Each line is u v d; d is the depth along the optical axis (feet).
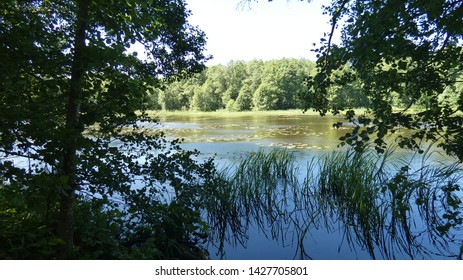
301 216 16.34
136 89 8.04
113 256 9.57
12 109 6.82
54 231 9.78
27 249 8.71
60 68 7.64
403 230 14.33
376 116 8.72
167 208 10.61
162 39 15.40
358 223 15.08
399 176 12.52
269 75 175.42
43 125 6.72
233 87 219.82
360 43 8.14
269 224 15.62
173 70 16.60
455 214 11.82
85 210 11.25
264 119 84.89
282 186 20.13
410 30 8.37
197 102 193.57
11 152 7.05
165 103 191.11
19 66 7.08
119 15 8.18
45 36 7.70
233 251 13.24
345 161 19.31
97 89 8.12
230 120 84.02
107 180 8.65
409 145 8.81
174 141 10.65
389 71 9.90
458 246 13.02
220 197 12.28
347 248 13.32
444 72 10.46
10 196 5.99
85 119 8.02
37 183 6.23
